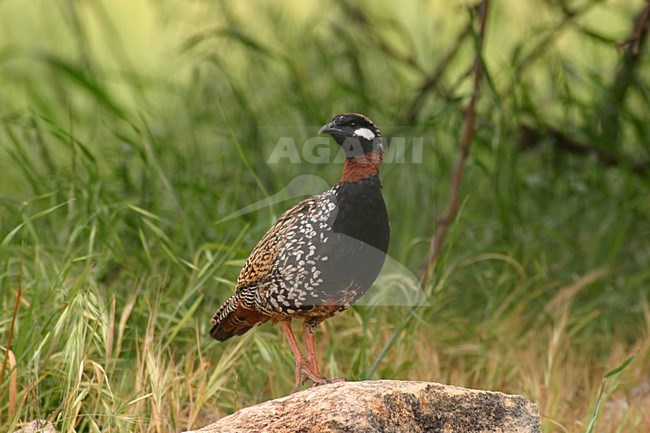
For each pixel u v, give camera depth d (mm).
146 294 9242
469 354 10750
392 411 6582
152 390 8156
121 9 21125
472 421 6766
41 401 8617
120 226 10609
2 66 14469
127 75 13969
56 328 8203
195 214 11430
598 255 12219
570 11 12938
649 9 10758
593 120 12773
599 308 11828
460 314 11625
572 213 12945
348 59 13641
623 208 12359
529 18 14664
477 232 12750
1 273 9461
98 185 10570
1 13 16016
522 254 12086
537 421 6891
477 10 11312
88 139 13953
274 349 9484
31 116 11820
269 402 6910
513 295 11203
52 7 15055
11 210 10766
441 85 12938
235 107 13242
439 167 12523
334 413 6484
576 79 12109
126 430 7844
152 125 14148
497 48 15266
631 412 9141
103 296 9469
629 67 12414
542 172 13258
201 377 8992
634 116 12586
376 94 13805
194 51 14523
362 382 6914
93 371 8734
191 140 13500
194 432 6605
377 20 14133
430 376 9797
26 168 11078
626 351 11180
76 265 9820
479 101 13367
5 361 7863
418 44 16359
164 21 15297
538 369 10305
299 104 12875
